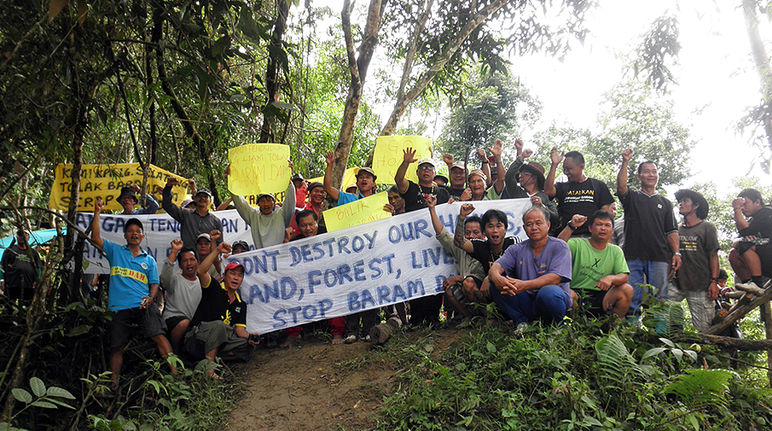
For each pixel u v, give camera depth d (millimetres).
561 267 5293
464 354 5340
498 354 5070
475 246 6148
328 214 6984
